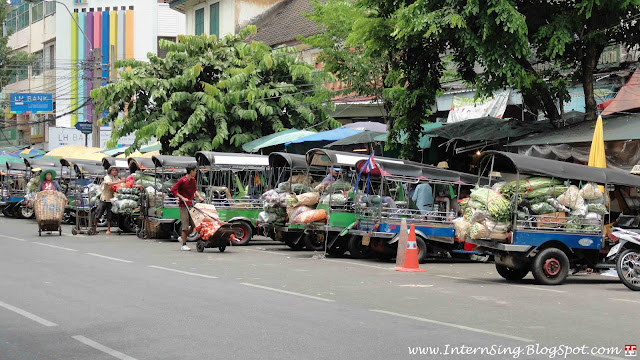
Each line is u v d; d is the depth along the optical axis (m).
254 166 20.02
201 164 20.14
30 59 53.12
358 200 15.99
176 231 19.61
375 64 25.66
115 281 11.04
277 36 38.31
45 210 20.56
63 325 7.70
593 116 18.95
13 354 6.43
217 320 8.02
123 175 25.86
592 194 12.62
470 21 17.80
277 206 17.72
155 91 28.64
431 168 16.09
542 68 23.28
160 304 9.02
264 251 17.45
